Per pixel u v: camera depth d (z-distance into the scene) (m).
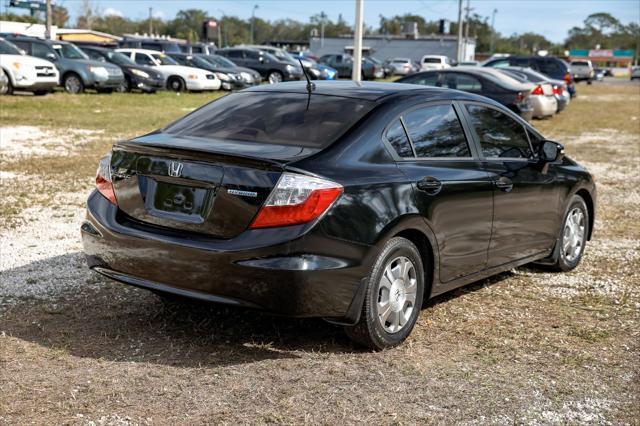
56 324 4.67
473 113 5.29
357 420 3.53
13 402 3.58
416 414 3.62
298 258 3.90
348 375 4.05
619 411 3.73
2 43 22.12
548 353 4.49
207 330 4.66
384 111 4.58
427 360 4.31
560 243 6.25
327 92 4.86
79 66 24.42
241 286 3.94
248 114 4.70
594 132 18.98
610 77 105.31
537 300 5.60
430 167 4.67
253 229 3.95
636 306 5.50
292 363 4.19
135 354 4.24
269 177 3.94
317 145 4.26
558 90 24.02
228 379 3.94
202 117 4.82
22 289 5.34
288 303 3.93
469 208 4.90
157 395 3.72
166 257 4.12
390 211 4.25
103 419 3.44
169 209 4.20
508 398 3.83
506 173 5.32
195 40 129.88
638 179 11.85
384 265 4.27
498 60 30.06
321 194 3.95
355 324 4.27
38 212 7.86
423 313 5.18
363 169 4.23
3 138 13.51
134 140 4.49
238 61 36.69
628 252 7.20
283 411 3.59
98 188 4.57
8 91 21.73
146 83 27.11
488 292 5.77
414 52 83.62
